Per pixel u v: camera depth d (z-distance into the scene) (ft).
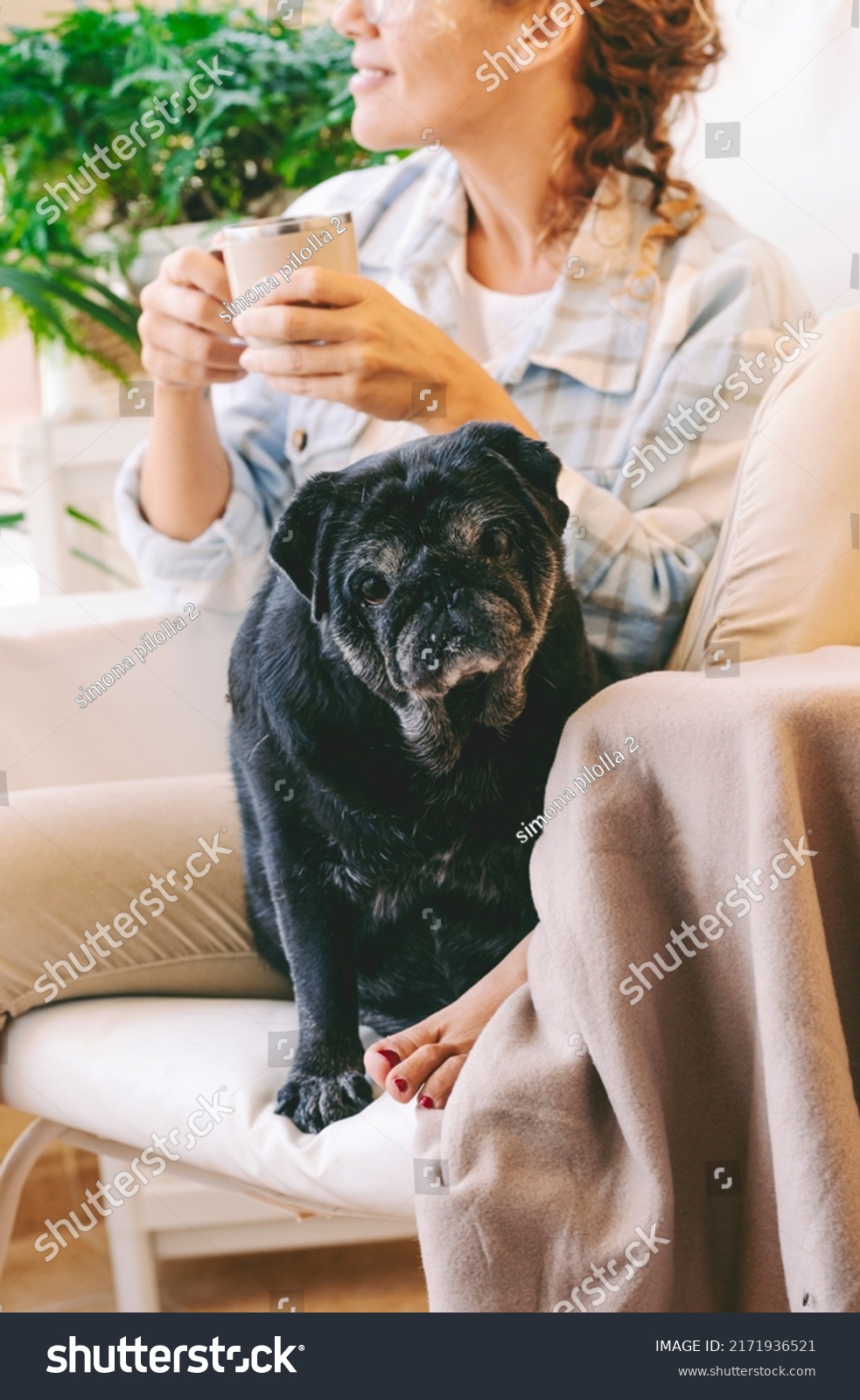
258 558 3.60
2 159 4.09
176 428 3.40
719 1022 2.15
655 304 3.39
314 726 2.58
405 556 2.49
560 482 2.97
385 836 2.61
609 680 3.03
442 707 2.53
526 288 3.62
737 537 2.75
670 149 3.48
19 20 3.98
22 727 3.45
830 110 3.73
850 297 3.70
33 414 4.38
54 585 4.38
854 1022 2.12
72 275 4.17
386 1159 2.28
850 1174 1.85
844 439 2.67
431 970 2.78
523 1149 2.11
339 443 3.51
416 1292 3.26
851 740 2.03
